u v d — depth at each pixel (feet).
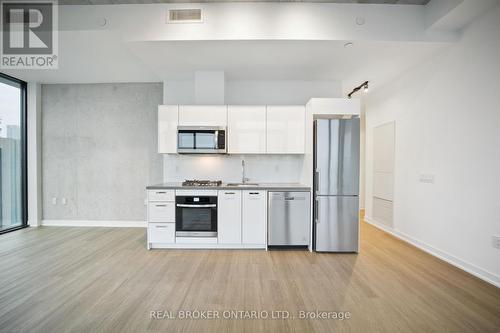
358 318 5.85
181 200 10.46
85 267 8.58
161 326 5.51
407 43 9.01
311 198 10.54
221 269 8.51
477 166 8.13
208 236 10.46
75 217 14.26
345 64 10.95
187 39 8.77
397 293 6.98
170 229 10.50
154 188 10.47
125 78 13.37
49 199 14.34
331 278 7.89
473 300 6.63
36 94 13.93
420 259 9.57
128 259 9.35
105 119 14.16
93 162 14.20
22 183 13.88
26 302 6.41
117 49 9.87
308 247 10.66
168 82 12.92
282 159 12.89
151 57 10.27
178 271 8.32
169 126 11.58
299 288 7.23
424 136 10.62
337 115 11.26
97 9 8.68
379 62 10.77
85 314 5.92
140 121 14.10
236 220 10.49
